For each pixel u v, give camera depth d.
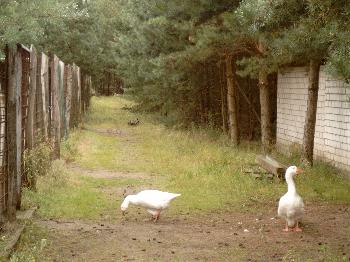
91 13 35.28
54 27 31.36
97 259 7.83
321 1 8.05
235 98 23.50
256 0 10.48
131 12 29.94
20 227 8.75
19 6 14.78
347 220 10.50
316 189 13.27
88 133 26.31
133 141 24.11
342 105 15.52
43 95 14.77
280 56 15.52
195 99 26.39
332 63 10.89
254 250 8.44
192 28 19.09
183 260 7.86
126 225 10.04
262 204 11.99
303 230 9.74
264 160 15.40
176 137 23.70
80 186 13.44
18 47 9.22
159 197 10.37
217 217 10.84
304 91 18.67
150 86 27.95
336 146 15.98
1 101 8.88
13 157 9.02
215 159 17.33
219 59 23.22
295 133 19.55
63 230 9.38
